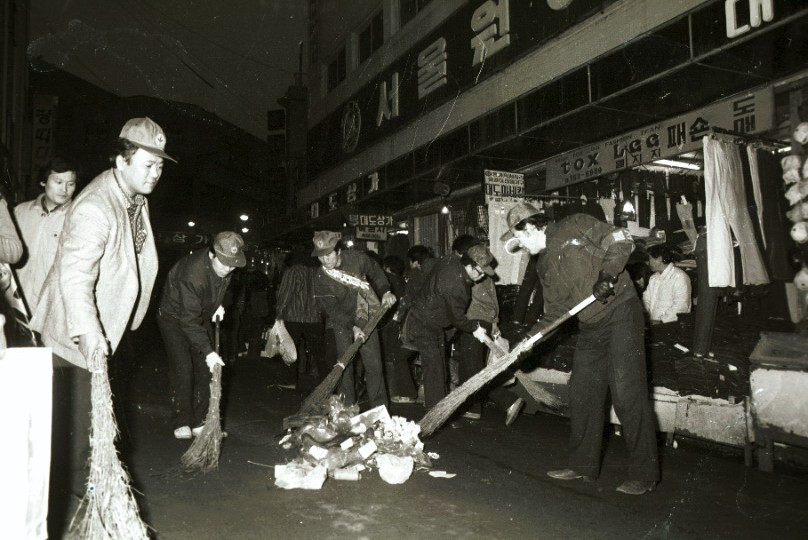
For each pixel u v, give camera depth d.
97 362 2.52
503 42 8.74
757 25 4.75
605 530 3.01
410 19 11.84
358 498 3.41
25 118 14.59
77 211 3.06
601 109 6.58
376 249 14.10
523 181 8.22
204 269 4.43
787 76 5.52
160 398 6.37
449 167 9.43
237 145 35.09
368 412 4.38
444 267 5.24
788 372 3.91
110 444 2.35
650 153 6.79
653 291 6.23
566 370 5.52
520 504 3.35
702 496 3.52
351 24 14.49
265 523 3.02
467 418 5.63
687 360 4.65
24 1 13.83
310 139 17.05
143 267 3.55
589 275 3.66
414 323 5.44
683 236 8.02
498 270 7.88
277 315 6.66
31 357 1.83
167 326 4.69
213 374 4.19
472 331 5.21
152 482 3.62
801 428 3.83
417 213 12.39
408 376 6.67
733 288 4.91
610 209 7.80
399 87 11.99
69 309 2.83
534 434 5.04
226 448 4.43
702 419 4.45
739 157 5.18
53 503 2.93
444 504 3.33
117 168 3.27
